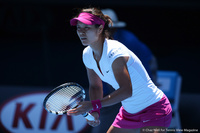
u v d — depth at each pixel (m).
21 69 26.56
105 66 8.88
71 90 9.08
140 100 9.44
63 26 32.84
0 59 28.48
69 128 16.53
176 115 18.14
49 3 32.56
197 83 23.91
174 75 18.56
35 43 31.16
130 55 8.93
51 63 27.42
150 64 14.34
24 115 17.55
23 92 21.03
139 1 31.95
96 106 8.38
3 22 32.56
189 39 31.08
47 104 8.96
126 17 32.44
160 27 32.22
